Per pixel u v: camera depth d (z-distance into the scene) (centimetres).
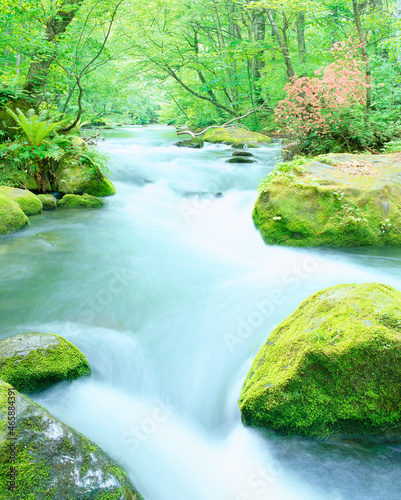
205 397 300
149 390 309
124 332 358
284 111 942
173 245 573
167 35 1393
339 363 223
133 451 243
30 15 828
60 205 734
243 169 922
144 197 814
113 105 2128
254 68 1652
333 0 1070
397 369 218
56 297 398
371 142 889
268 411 239
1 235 554
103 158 816
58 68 917
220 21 1734
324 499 222
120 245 550
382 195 549
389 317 229
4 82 877
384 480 222
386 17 1141
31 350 277
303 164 644
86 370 294
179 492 226
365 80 917
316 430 233
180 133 1731
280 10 1048
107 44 1373
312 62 1377
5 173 737
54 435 192
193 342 343
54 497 174
